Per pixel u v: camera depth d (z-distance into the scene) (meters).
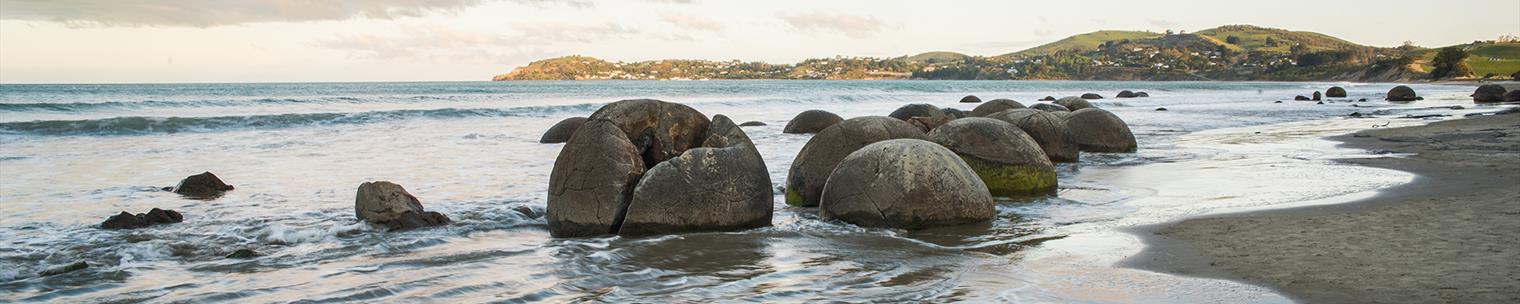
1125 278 7.08
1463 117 32.47
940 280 7.19
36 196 12.91
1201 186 13.14
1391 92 55.97
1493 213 9.52
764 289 6.99
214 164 17.25
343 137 24.30
